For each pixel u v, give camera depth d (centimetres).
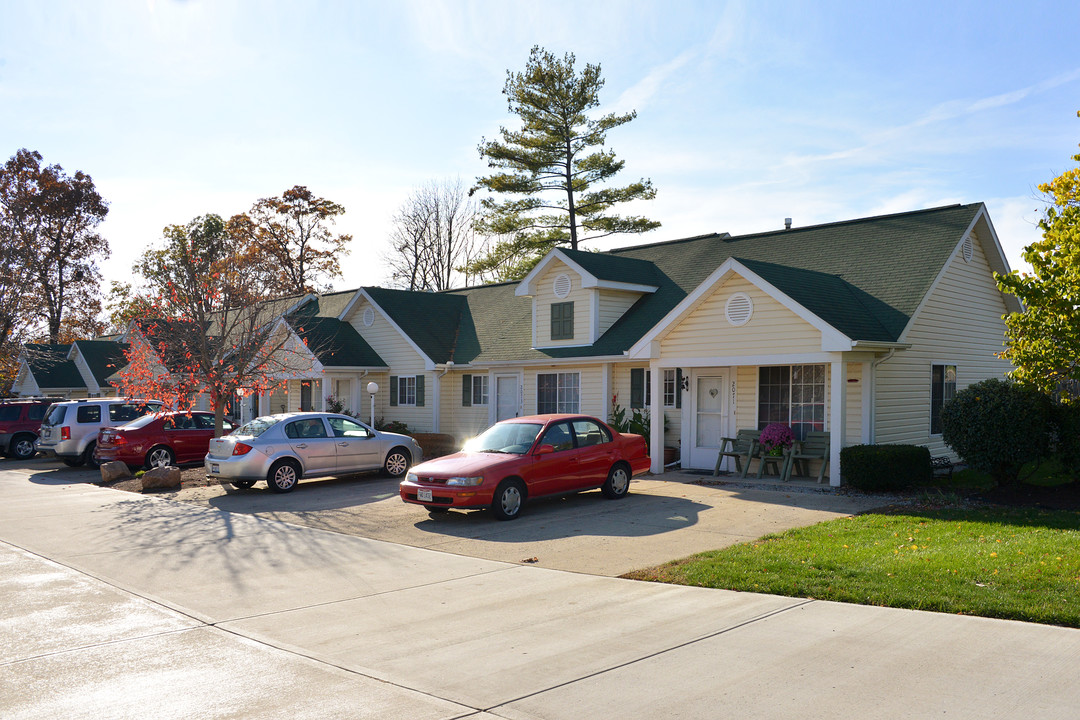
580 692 543
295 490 1647
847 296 1653
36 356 3703
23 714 521
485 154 3734
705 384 1831
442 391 2567
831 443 1484
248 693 554
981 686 527
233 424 2234
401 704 531
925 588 751
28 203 5003
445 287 5291
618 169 3678
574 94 3603
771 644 627
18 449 2556
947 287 1852
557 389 2188
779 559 901
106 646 664
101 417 2292
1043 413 1360
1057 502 1263
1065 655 578
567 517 1270
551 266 2208
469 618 732
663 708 511
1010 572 785
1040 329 1334
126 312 4159
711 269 2167
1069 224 1368
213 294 2142
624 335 2030
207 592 844
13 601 812
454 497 1228
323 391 2600
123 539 1146
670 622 698
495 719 503
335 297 3247
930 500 1298
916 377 1736
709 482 1614
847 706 504
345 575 916
